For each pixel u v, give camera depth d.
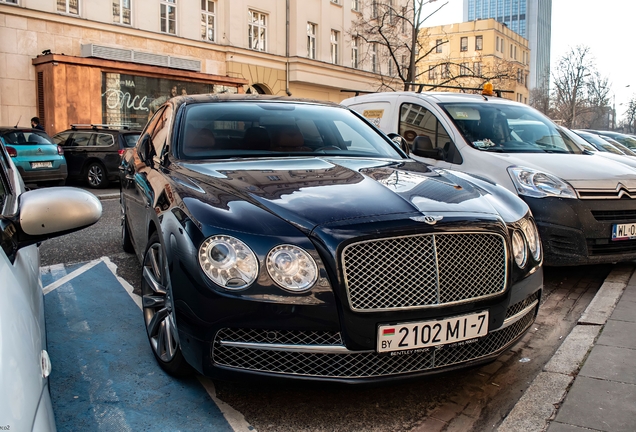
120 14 20.66
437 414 2.87
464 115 6.34
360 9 31.86
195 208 2.72
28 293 1.60
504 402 3.01
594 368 3.24
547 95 61.88
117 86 19.38
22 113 18.17
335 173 3.30
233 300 2.46
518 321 3.02
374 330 2.49
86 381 3.13
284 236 2.52
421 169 3.66
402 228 2.55
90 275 5.32
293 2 27.47
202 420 2.75
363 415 2.84
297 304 2.45
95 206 1.84
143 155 4.11
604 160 5.78
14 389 1.12
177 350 2.96
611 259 5.13
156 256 3.31
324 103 4.82
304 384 2.53
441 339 2.60
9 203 2.29
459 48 73.12
